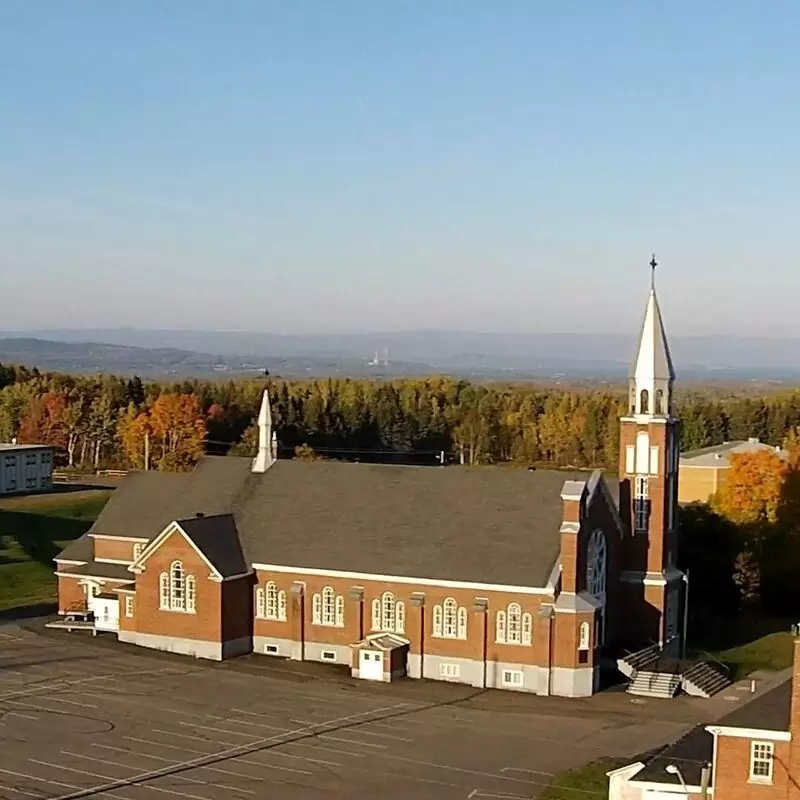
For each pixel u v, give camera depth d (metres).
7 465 160.62
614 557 80.44
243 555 82.62
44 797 50.38
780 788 45.09
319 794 51.56
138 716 63.94
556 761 56.97
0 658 77.62
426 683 74.44
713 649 86.88
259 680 73.62
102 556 92.19
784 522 110.94
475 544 77.44
